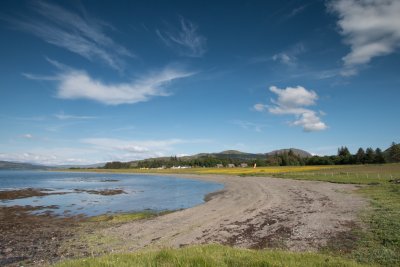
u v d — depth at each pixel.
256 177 80.19
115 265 8.90
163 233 21.23
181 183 79.38
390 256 12.97
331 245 15.62
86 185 76.19
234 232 20.38
